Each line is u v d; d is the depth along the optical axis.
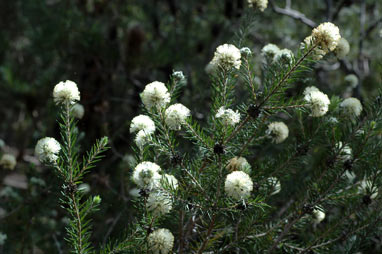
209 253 0.66
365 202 0.68
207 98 0.94
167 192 0.60
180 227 0.66
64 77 1.29
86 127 1.06
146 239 0.61
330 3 1.14
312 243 0.69
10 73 1.46
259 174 0.70
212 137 0.66
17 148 1.55
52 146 0.62
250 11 0.76
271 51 0.71
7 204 0.89
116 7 1.45
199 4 1.53
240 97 0.80
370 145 0.69
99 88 1.21
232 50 0.61
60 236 0.89
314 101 0.62
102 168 0.94
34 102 1.43
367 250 0.74
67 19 1.28
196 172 0.64
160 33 1.52
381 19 1.11
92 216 0.83
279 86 0.62
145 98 0.61
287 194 0.78
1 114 1.74
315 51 0.61
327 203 0.69
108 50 1.24
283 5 1.33
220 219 0.69
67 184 0.62
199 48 1.40
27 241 0.86
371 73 1.10
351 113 0.70
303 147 0.71
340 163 0.69
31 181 0.82
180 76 0.66
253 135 0.66
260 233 0.68
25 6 1.43
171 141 0.64
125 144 1.07
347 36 1.22
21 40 1.74
